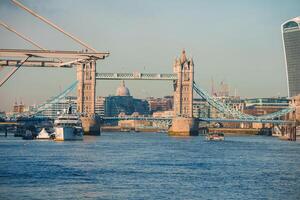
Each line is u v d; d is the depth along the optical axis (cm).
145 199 15038
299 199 15375
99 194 15612
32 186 16825
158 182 18012
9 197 15012
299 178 19338
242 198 15412
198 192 16250
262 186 17462
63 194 15525
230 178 19225
